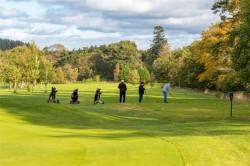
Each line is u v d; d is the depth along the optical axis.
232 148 13.22
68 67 178.00
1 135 15.01
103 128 20.48
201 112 31.14
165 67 126.50
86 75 188.00
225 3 39.62
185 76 89.31
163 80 128.38
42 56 93.62
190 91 87.88
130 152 11.61
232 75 36.62
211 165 10.67
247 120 24.97
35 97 54.53
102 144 13.27
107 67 189.25
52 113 27.25
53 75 98.06
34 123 22.38
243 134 16.08
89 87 107.31
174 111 31.69
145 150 11.98
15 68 81.06
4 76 92.31
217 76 56.06
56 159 10.45
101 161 10.33
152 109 33.09
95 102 39.66
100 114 29.12
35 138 14.57
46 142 13.57
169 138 14.77
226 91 58.09
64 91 79.81
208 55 49.22
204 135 15.80
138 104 37.69
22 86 101.44
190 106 36.19
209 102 43.41
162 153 11.56
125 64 175.62
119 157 10.86
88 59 195.38
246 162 11.49
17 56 89.19
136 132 17.36
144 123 25.06
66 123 23.64
